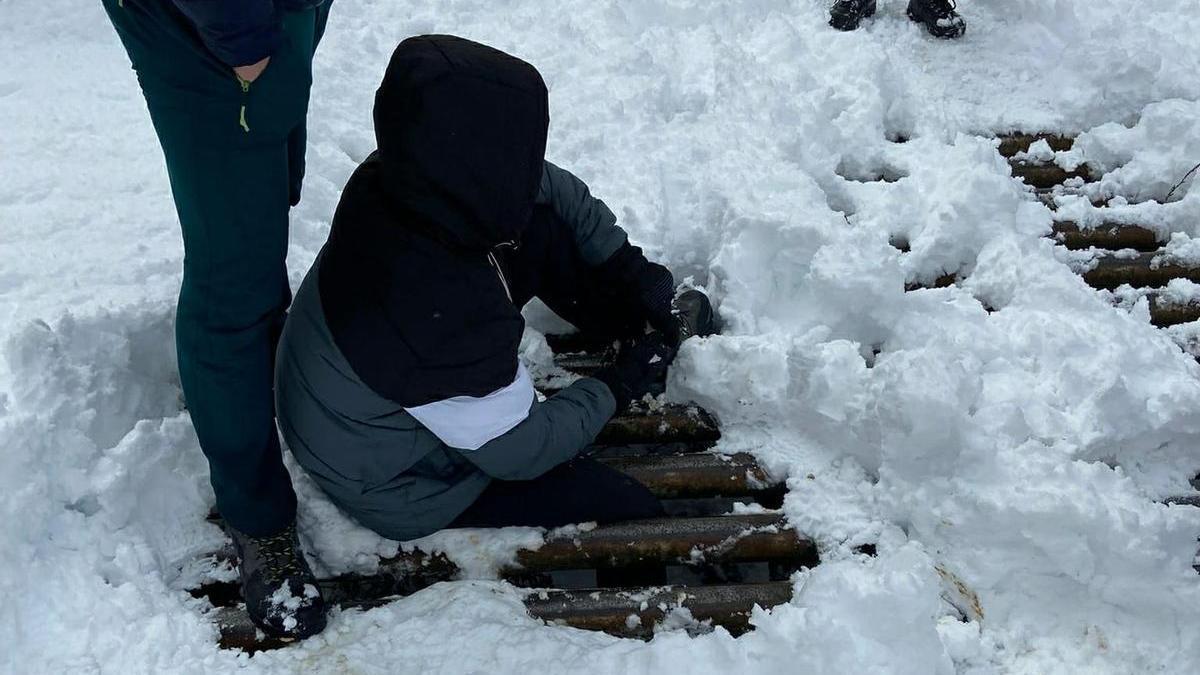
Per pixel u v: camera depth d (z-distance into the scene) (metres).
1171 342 2.33
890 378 2.02
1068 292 2.34
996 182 2.53
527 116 1.61
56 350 2.08
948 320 2.34
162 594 1.90
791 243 2.40
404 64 1.60
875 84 2.91
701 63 3.03
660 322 2.24
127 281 2.35
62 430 1.98
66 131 2.78
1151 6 3.29
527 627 1.84
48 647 1.76
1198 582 1.83
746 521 2.08
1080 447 2.06
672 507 2.25
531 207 1.69
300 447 1.91
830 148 2.82
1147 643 1.83
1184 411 2.11
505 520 2.03
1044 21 3.26
